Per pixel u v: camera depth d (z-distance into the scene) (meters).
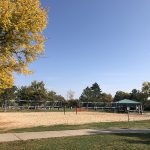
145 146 13.25
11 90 68.62
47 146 13.29
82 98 122.31
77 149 12.59
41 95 82.94
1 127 22.16
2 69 18.95
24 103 67.81
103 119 31.77
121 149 12.58
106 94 116.31
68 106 74.50
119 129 20.72
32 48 19.27
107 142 14.34
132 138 15.80
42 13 18.48
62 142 14.38
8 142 14.55
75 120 29.41
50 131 19.05
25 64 19.72
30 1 17.98
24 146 13.34
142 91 85.75
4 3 16.81
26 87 83.25
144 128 21.72
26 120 28.78
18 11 17.41
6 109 57.19
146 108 78.06
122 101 60.81
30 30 18.14
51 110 58.38
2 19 16.69
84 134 17.64
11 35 17.69
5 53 18.30
